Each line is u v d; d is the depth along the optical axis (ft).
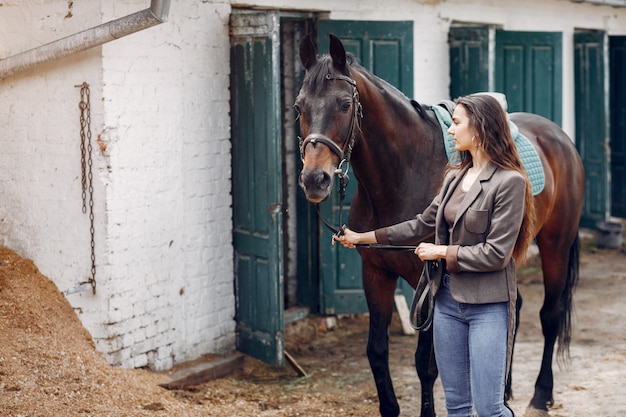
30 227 19.15
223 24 20.53
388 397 15.78
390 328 24.38
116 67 18.02
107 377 17.13
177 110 19.49
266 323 20.36
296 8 22.90
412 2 27.04
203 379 19.56
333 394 18.97
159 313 19.38
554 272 18.79
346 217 24.27
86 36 17.30
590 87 37.83
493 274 12.04
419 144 15.28
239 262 21.11
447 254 12.04
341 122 13.67
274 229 19.79
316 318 24.45
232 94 20.85
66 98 18.33
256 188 20.21
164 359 19.54
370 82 14.62
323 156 13.43
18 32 19.01
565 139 19.24
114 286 18.31
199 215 20.25
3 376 16.06
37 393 15.81
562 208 18.51
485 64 28.53
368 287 15.67
